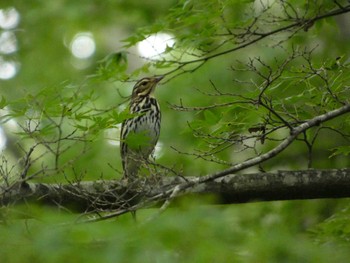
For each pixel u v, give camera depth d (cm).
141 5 2080
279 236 841
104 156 2117
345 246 1009
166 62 1377
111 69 1348
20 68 2425
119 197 1047
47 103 1070
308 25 1259
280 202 1722
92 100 1119
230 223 814
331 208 1733
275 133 1980
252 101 1099
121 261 763
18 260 776
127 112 1079
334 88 1170
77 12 2225
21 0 2306
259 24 1628
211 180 1059
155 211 1012
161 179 1130
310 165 1180
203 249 779
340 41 2003
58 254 768
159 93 2197
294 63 1906
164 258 775
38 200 1121
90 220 905
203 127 1212
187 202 855
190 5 1316
